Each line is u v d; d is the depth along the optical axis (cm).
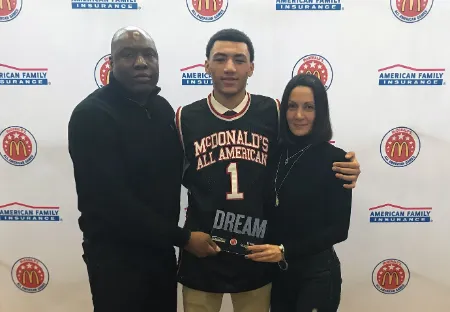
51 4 145
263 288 122
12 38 146
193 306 120
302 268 113
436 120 154
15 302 164
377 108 153
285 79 149
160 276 122
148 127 114
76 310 164
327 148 113
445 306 166
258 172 114
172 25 146
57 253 160
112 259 115
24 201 157
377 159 156
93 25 146
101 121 107
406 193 159
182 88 150
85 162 108
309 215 112
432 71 151
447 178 158
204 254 114
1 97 150
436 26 148
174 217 122
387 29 148
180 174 122
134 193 112
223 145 114
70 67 148
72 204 157
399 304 165
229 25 146
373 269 163
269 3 145
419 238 162
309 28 147
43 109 151
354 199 159
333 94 151
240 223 113
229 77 111
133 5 145
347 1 146
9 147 153
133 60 109
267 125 117
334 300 115
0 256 160
